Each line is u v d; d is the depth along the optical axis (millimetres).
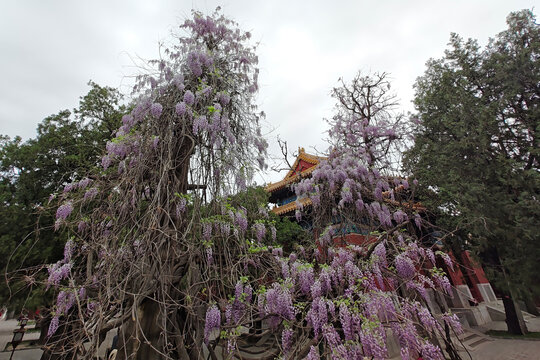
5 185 6047
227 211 3082
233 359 2549
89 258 2721
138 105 3328
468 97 8156
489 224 7062
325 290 2891
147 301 2660
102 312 2223
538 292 6652
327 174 5160
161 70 3580
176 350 2629
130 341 2535
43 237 5574
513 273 7082
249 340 3285
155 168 2957
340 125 6098
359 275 2875
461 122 7930
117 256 2523
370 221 5016
